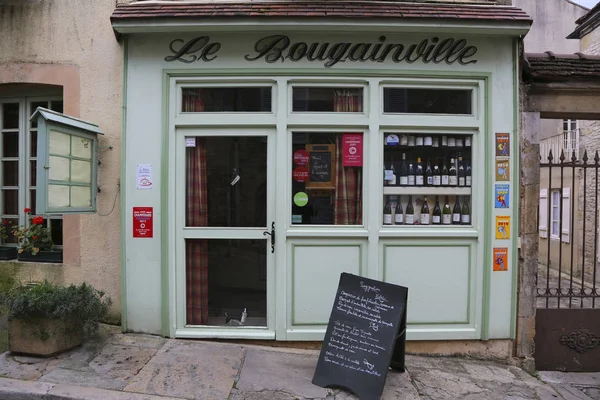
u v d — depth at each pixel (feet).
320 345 13.75
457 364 13.55
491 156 13.76
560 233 14.46
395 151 14.21
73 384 10.49
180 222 13.84
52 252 15.17
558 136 32.04
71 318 12.15
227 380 11.25
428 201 14.32
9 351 11.91
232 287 14.14
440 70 13.75
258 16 12.86
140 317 13.79
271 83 13.82
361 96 14.03
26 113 16.22
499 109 13.80
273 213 13.80
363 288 11.66
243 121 13.69
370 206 13.74
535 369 13.96
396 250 13.88
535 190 14.03
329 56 13.69
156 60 13.73
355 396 10.84
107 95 14.16
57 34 14.44
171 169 13.71
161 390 10.53
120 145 13.94
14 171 16.55
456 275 13.94
